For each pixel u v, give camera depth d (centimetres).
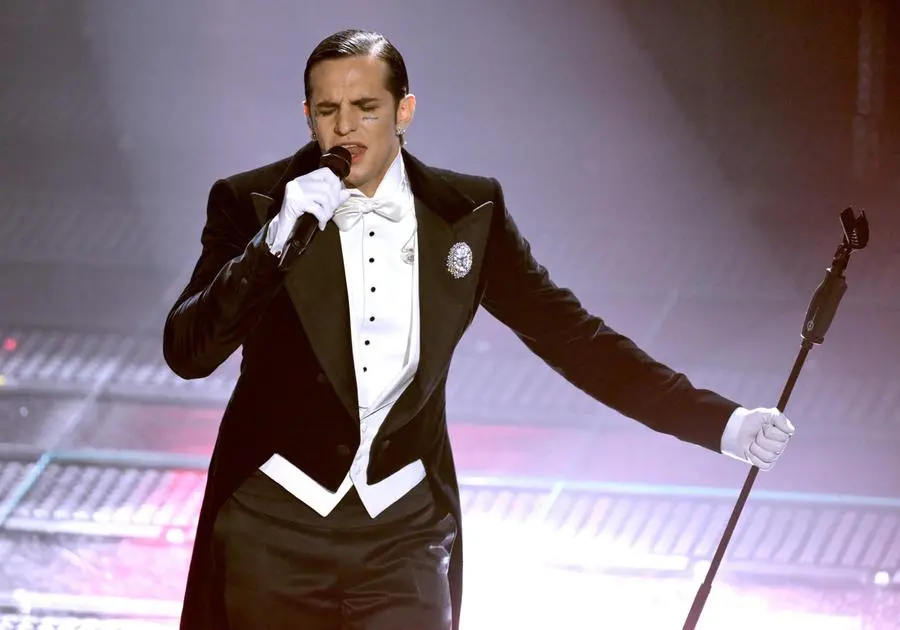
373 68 844
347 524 877
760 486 2961
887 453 3008
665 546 2522
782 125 3453
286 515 874
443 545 915
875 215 3350
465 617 2114
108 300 3472
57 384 3197
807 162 3428
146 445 3136
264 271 810
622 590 2308
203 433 3166
